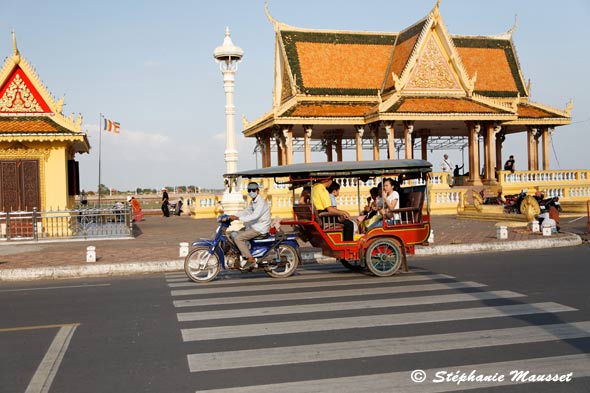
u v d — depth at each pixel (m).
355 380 5.91
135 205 36.56
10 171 23.77
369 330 7.86
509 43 48.88
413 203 13.53
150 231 27.11
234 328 8.16
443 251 17.30
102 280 13.77
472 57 47.50
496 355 6.66
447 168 40.75
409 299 9.98
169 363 6.62
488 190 39.56
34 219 22.00
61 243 21.42
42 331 8.28
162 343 7.48
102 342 7.61
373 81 44.12
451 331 7.72
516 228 23.48
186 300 10.48
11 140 23.09
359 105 42.69
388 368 6.27
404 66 41.06
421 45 41.38
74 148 27.28
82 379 6.14
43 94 24.47
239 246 12.69
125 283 13.07
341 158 47.53
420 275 12.82
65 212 23.16
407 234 13.01
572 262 14.44
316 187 13.20
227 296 10.77
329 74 43.38
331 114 40.16
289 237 13.05
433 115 39.16
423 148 50.38
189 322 8.62
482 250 17.67
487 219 29.12
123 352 7.11
